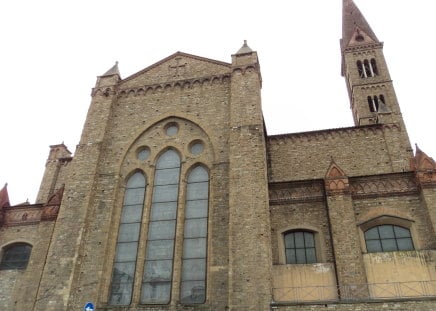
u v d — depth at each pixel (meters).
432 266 23.14
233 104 28.50
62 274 24.36
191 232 25.31
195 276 23.75
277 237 26.25
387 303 19.67
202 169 27.66
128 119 31.14
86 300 23.80
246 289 21.22
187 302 22.97
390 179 26.86
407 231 25.25
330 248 25.16
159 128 30.17
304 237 26.34
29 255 30.58
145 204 26.97
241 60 30.77
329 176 26.59
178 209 26.14
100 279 24.39
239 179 24.97
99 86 33.09
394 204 26.02
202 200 26.36
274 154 36.50
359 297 21.92
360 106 48.41
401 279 23.09
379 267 23.72
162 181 27.92
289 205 27.27
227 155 27.12
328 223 25.81
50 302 23.50
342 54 58.03
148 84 32.72
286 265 24.81
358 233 25.34
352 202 26.27
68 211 26.84
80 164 28.88
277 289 23.83
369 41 54.25
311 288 23.58
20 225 31.92
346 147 35.97
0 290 29.14
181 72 32.81
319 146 36.38
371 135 36.31
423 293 22.45
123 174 28.64
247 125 27.17
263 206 23.64
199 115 29.70
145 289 24.11
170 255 24.92
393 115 38.16
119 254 25.70
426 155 26.67
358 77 51.22
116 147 29.86
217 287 22.52
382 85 49.56
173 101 31.12
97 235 26.08
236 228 23.23
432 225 24.06
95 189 27.95
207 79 31.41
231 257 22.34
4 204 33.00
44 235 29.33
